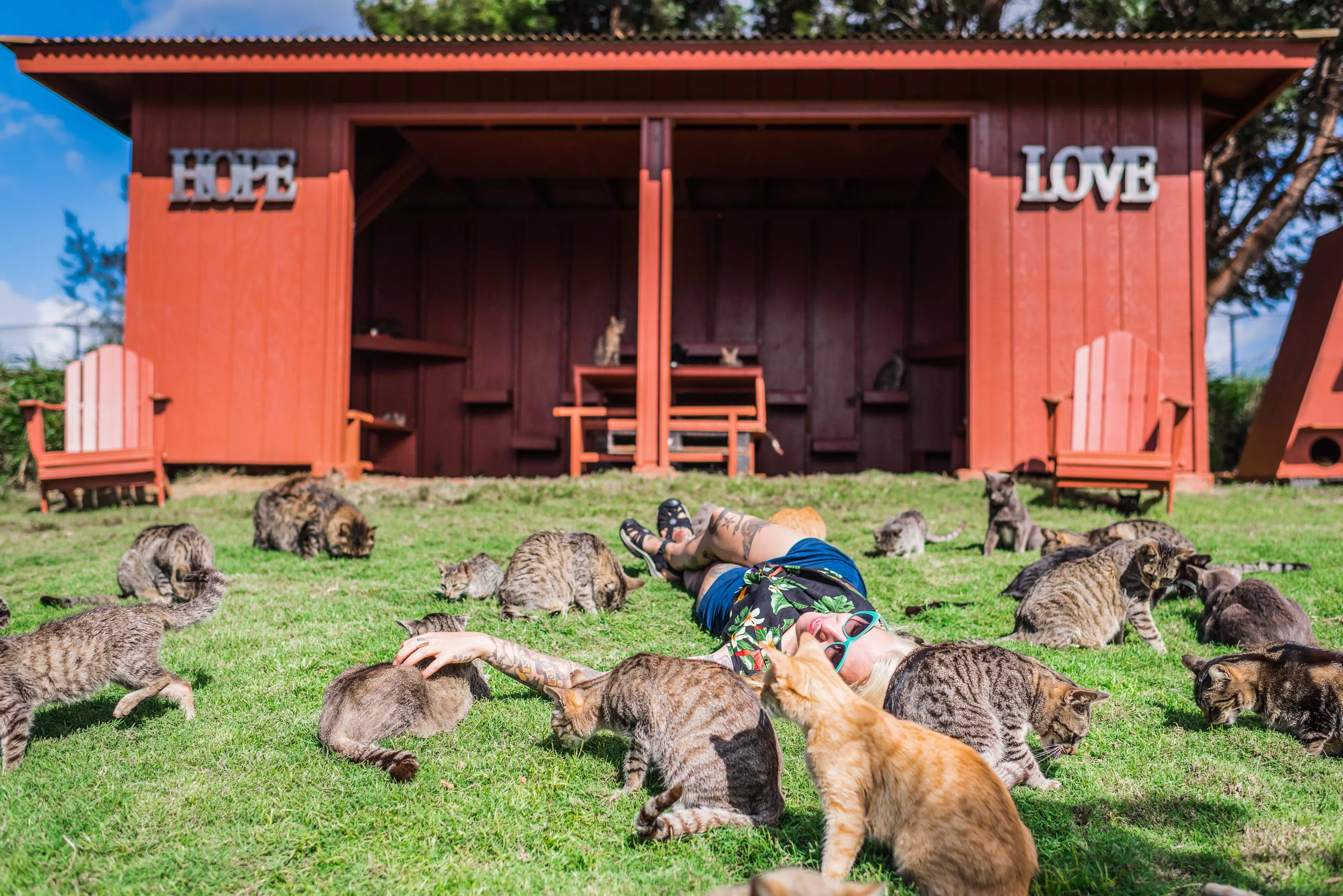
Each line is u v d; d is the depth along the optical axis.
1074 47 12.02
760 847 2.79
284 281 12.94
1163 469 10.07
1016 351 12.55
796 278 18.31
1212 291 16.67
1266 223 16.39
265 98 13.14
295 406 12.83
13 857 2.74
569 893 2.56
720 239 18.42
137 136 13.12
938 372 18.06
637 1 19.22
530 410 18.23
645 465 12.54
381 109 13.09
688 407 14.38
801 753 3.65
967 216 15.73
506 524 9.17
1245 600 5.03
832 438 18.05
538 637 5.08
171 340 12.95
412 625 4.32
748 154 15.27
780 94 13.04
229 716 3.99
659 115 13.02
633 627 5.25
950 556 7.73
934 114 12.83
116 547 8.44
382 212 17.34
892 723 2.63
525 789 3.21
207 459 12.86
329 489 7.96
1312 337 12.69
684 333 18.33
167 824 2.98
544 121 13.13
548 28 19.20
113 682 3.82
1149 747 3.63
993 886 2.36
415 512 10.05
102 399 11.51
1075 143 12.67
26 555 8.12
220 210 13.04
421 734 3.74
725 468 15.27
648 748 3.18
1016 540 7.99
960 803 2.44
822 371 18.20
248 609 5.86
